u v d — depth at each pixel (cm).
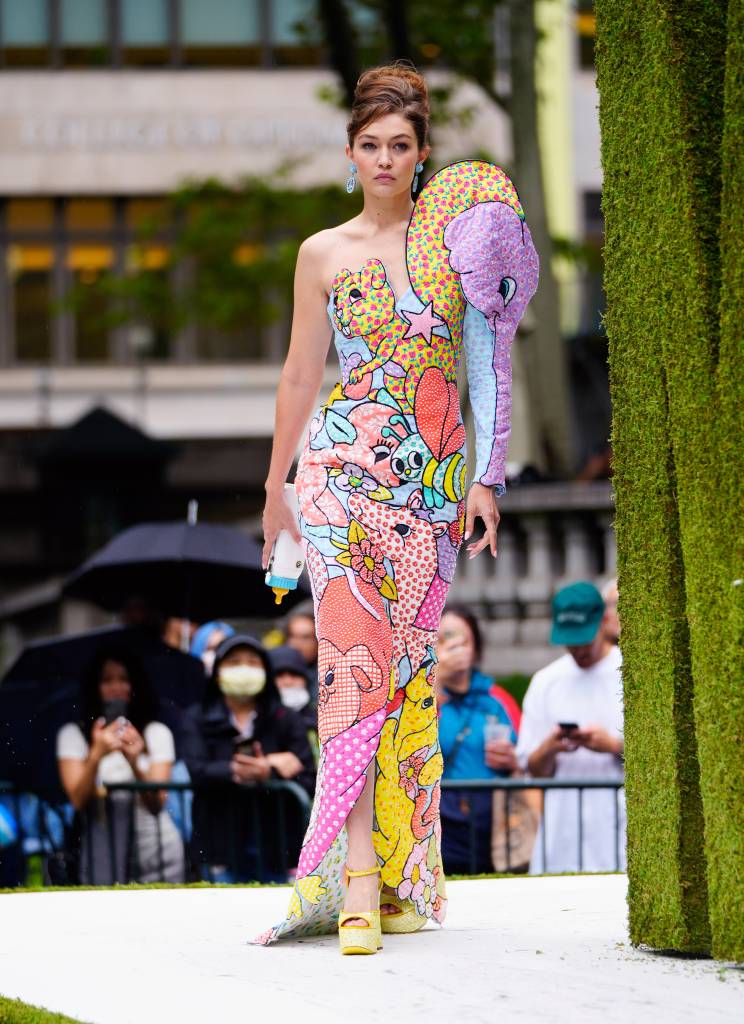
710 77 971
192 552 2830
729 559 916
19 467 7075
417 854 1136
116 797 2066
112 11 8644
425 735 1131
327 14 4997
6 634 7425
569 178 8244
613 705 2094
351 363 1106
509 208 1112
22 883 2173
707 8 977
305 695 2286
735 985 926
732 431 916
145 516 5759
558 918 1235
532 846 2056
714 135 969
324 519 1100
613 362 1030
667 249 973
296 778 2064
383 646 1094
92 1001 936
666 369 971
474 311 1112
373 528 1098
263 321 6175
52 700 2294
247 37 8644
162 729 2114
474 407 1123
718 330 946
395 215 1114
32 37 8650
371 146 1102
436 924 1203
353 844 1084
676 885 995
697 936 991
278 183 8338
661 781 1000
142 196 8669
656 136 984
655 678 1001
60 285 8650
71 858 2078
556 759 2056
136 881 2036
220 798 2062
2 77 8619
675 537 987
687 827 990
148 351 8588
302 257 1129
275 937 1117
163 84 8638
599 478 4956
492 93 5541
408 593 1108
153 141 8606
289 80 8631
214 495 7512
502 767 2081
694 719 975
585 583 2130
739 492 909
